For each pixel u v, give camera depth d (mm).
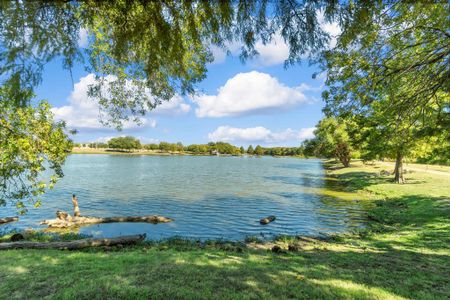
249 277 6113
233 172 57250
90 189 31031
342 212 19469
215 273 6324
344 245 11016
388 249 9711
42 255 8195
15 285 5484
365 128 9070
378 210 19234
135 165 76000
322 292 5352
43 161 10992
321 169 68000
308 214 19000
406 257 8414
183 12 3018
